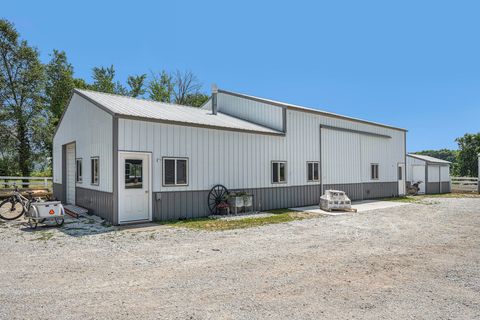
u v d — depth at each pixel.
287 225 10.56
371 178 20.64
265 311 4.13
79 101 13.66
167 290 4.84
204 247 7.53
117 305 4.30
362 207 15.92
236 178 13.30
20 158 27.89
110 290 4.83
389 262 6.35
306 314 4.05
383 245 7.80
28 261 6.35
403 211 14.36
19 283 5.13
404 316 4.01
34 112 28.38
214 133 12.64
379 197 21.23
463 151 34.97
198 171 12.13
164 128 11.30
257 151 14.13
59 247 7.49
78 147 13.65
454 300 4.51
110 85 39.41
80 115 13.49
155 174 11.06
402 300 4.50
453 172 37.00
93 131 12.10
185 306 4.27
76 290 4.83
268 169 14.52
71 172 15.09
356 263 6.27
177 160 11.60
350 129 19.16
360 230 9.76
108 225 10.14
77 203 13.70
